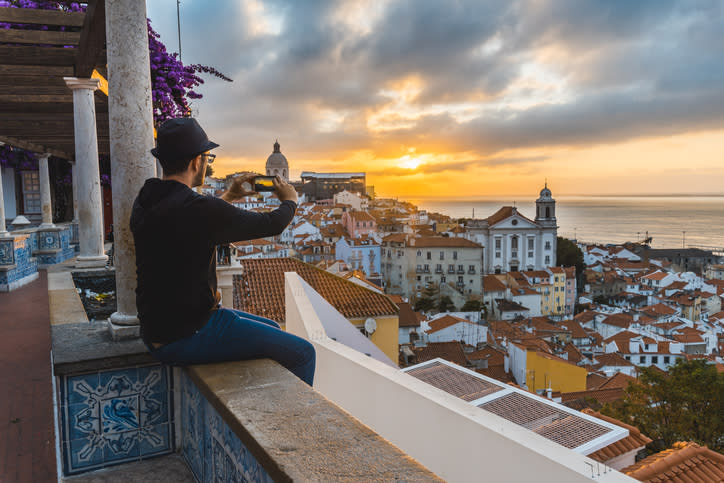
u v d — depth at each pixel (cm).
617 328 6944
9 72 616
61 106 786
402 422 390
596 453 749
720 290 9606
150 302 176
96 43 495
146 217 170
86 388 215
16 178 1689
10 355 471
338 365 482
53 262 1142
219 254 845
